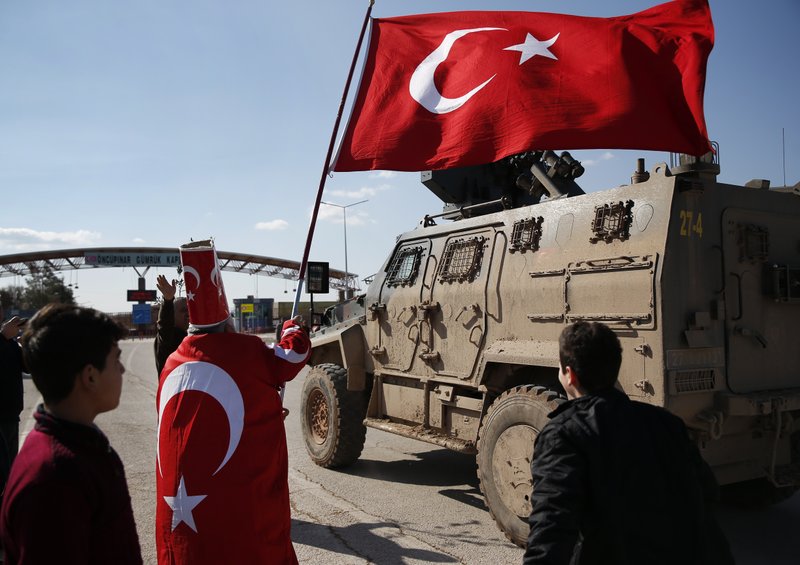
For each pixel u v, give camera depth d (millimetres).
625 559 1887
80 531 1564
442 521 5215
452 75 5164
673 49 4473
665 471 2008
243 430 2705
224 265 57688
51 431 1651
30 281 59312
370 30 5492
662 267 4152
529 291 5102
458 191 7176
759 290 4684
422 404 6203
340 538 4793
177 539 2619
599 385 2129
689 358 4215
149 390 14328
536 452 2064
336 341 7383
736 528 5125
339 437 6762
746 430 4504
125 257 52156
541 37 4906
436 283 6152
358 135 5277
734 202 4641
